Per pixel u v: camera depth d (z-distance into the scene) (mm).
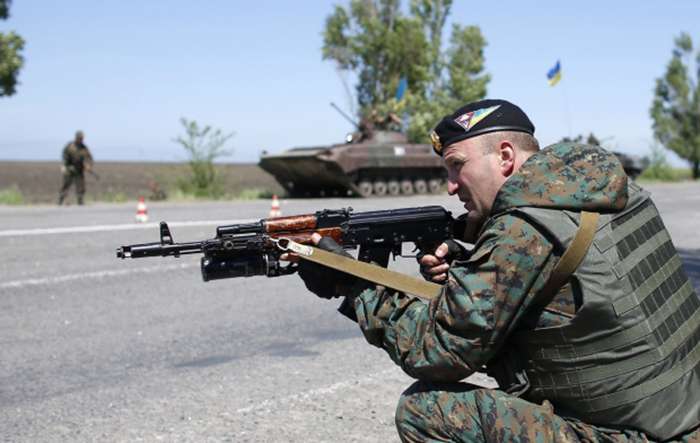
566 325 2768
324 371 5934
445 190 31922
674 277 2963
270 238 3146
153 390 5527
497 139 2986
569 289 2771
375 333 3074
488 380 5559
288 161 29703
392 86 38531
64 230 14711
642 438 2789
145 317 7898
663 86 48938
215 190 30453
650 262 2859
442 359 2859
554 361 2832
